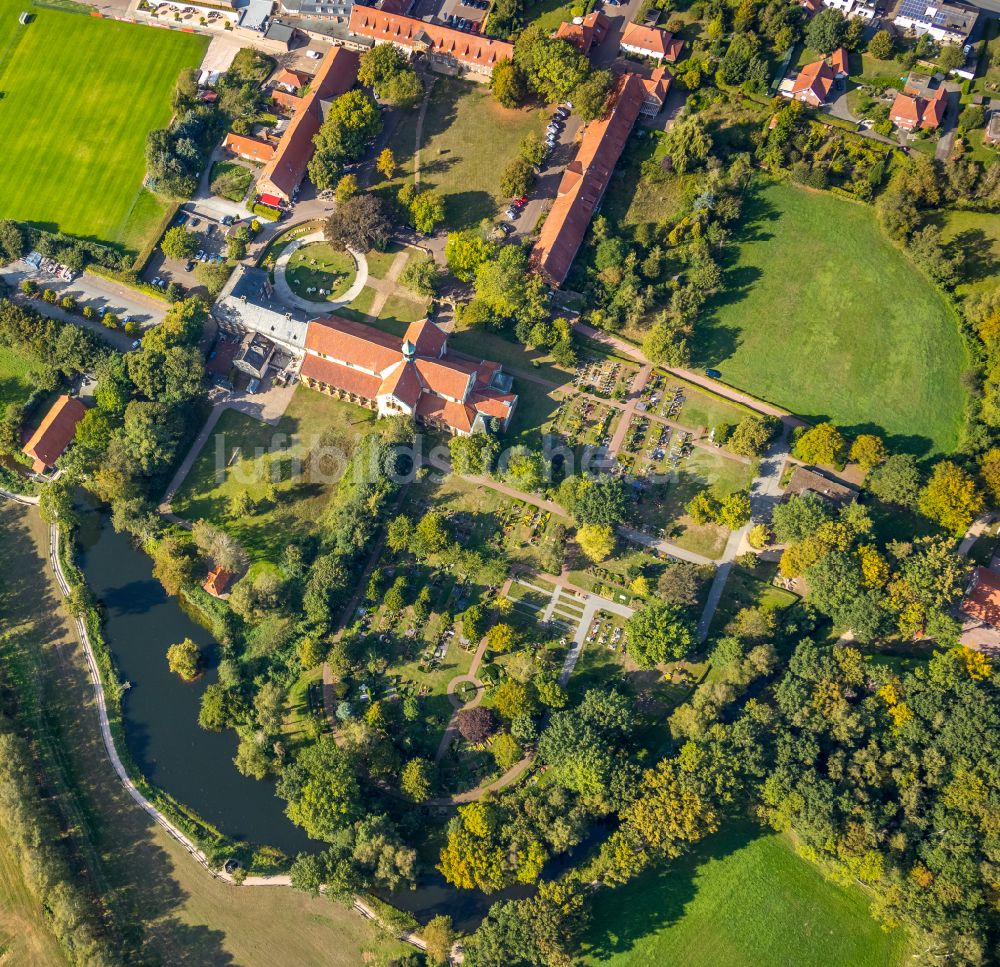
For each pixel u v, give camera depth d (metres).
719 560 194.75
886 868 161.38
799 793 166.88
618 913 168.25
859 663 175.62
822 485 196.38
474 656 188.25
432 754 182.00
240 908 174.50
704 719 173.62
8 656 194.75
